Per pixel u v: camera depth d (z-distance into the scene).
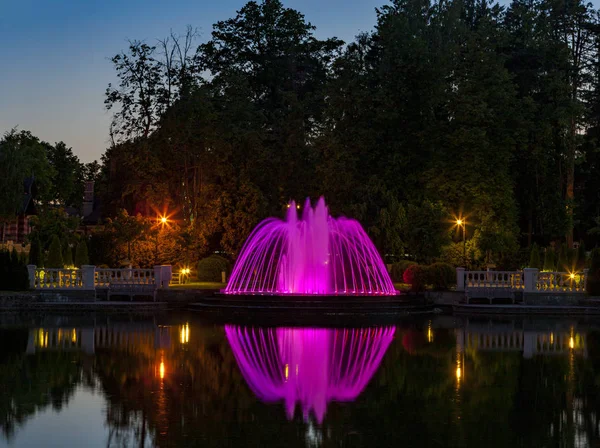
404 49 55.50
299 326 29.89
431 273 40.31
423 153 54.47
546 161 57.03
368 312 35.28
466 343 24.72
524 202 58.34
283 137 56.28
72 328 28.00
